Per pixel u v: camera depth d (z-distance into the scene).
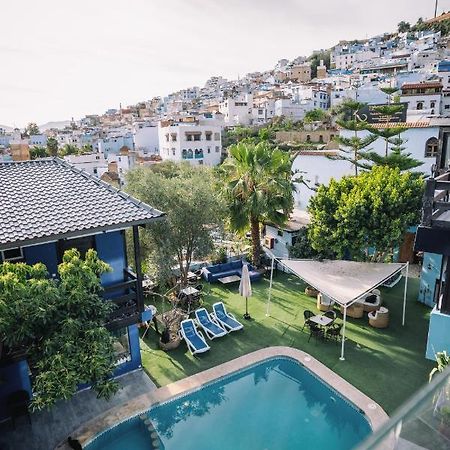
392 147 26.23
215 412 11.38
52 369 8.30
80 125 174.00
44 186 12.57
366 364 13.08
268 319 16.61
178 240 16.47
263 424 10.87
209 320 15.94
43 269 8.83
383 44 148.00
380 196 15.76
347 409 11.28
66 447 9.94
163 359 13.84
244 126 91.19
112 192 12.72
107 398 9.21
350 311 16.53
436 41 118.56
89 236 12.05
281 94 110.38
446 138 16.31
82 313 9.13
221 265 21.53
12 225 10.20
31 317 8.20
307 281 14.77
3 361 9.71
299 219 25.31
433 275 16.84
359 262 16.41
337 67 149.38
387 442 2.30
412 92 53.72
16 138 111.81
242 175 20.56
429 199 10.82
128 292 12.88
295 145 56.59
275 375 13.11
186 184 16.84
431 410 2.50
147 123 95.69
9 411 10.65
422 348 13.92
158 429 10.72
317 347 14.27
